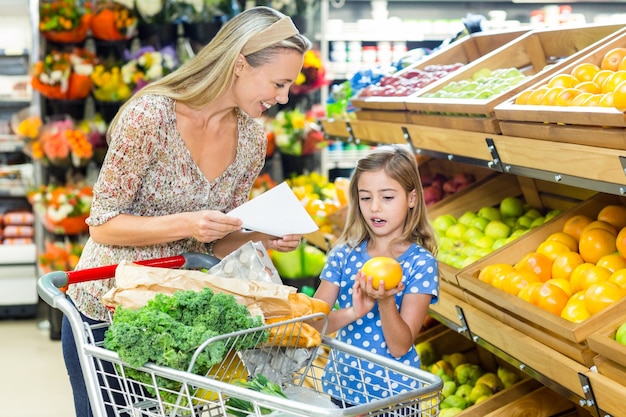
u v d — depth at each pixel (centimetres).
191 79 252
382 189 279
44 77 608
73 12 610
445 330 413
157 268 223
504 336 287
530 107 278
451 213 408
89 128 618
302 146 620
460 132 320
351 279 290
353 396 274
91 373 208
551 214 362
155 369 194
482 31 459
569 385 253
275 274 244
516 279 296
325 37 656
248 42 243
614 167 235
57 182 640
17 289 706
